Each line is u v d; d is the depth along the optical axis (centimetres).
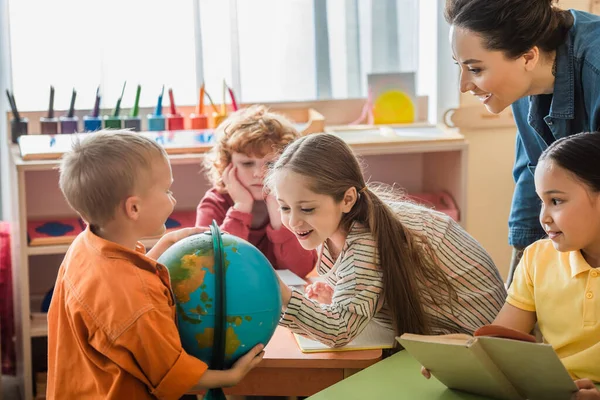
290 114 293
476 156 304
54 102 276
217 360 138
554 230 134
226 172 214
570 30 160
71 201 143
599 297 136
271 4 287
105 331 132
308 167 154
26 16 269
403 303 157
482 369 124
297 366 156
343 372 159
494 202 309
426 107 306
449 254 169
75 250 143
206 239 140
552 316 142
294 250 214
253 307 137
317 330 154
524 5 152
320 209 155
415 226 168
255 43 289
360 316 158
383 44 297
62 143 247
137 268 135
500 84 160
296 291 156
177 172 285
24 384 243
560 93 162
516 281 151
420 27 309
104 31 275
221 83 288
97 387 136
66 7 271
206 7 282
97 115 264
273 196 212
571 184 131
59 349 142
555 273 144
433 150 264
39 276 282
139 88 265
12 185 252
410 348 131
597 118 157
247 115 218
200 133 263
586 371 136
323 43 293
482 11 153
